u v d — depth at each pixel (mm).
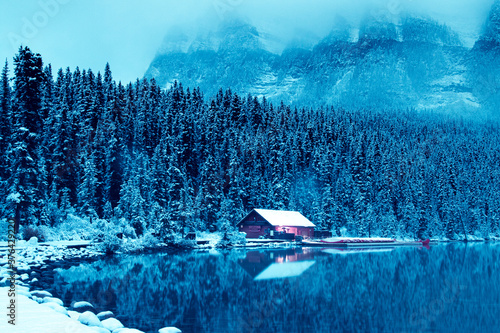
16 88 48781
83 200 69375
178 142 102375
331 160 132500
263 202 102312
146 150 100938
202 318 22031
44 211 55844
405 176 144625
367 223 111812
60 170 70562
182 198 74125
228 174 101062
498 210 153500
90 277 33438
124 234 61750
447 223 131500
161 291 29266
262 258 54156
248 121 145125
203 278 35875
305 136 140375
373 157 149500
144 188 79062
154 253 58406
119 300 25438
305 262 50344
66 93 110750
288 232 90938
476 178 177875
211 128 121938
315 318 23078
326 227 104875
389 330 21203
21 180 47938
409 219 121875
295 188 116500
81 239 57781
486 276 40969
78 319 15594
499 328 21766
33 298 19844
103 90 115250
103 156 79062
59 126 72812
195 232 76250
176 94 139750
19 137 48438
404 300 28578
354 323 22328
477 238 135750
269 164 113812
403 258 60188
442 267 48812
